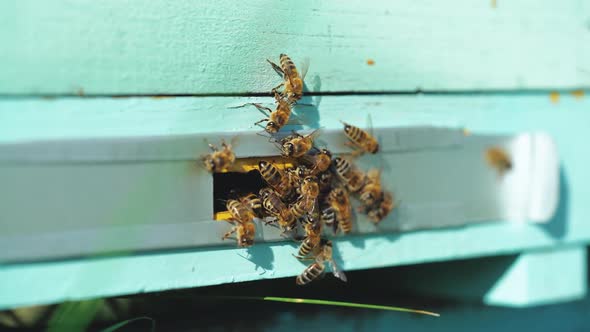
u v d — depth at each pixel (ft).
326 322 1.19
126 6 0.93
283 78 1.01
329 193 1.05
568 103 1.24
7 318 1.05
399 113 1.10
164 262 0.96
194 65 0.97
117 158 0.93
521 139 1.19
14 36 0.89
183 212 0.96
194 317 1.14
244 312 1.17
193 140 0.96
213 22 0.97
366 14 1.07
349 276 1.24
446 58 1.13
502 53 1.17
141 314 1.10
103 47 0.93
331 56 1.05
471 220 1.16
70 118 0.92
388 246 1.11
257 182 1.06
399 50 1.10
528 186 1.19
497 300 1.25
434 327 1.27
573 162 1.25
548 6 1.20
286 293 1.17
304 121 1.04
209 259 0.99
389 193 1.09
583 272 1.27
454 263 1.29
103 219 0.92
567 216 1.24
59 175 0.91
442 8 1.12
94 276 0.93
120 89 0.94
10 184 0.89
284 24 1.02
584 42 1.23
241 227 0.98
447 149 1.13
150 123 0.95
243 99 1.00
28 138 0.90
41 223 0.90
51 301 0.92
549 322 1.38
